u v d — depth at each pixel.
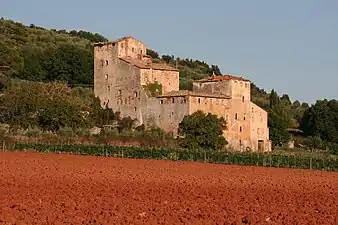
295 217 37.19
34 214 35.62
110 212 36.88
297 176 78.31
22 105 144.38
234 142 152.25
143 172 74.12
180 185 58.19
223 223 34.31
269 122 180.12
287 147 175.12
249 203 44.31
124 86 156.25
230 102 152.75
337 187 62.16
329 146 176.25
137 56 163.50
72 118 142.62
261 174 79.69
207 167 91.31
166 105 146.50
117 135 135.50
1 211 36.28
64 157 101.06
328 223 34.97
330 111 197.62
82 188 51.94
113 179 62.38
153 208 39.59
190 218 35.62
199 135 132.00
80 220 33.66
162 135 139.12
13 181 56.34
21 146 117.06
